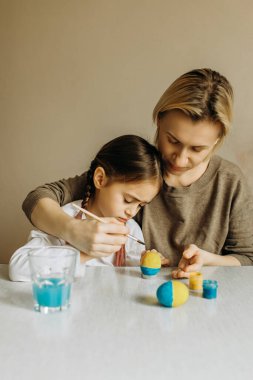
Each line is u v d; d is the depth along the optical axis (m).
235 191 1.40
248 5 2.18
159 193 1.41
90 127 2.33
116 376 0.51
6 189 2.40
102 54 2.29
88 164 2.34
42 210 1.09
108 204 1.24
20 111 2.37
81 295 0.83
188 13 2.22
